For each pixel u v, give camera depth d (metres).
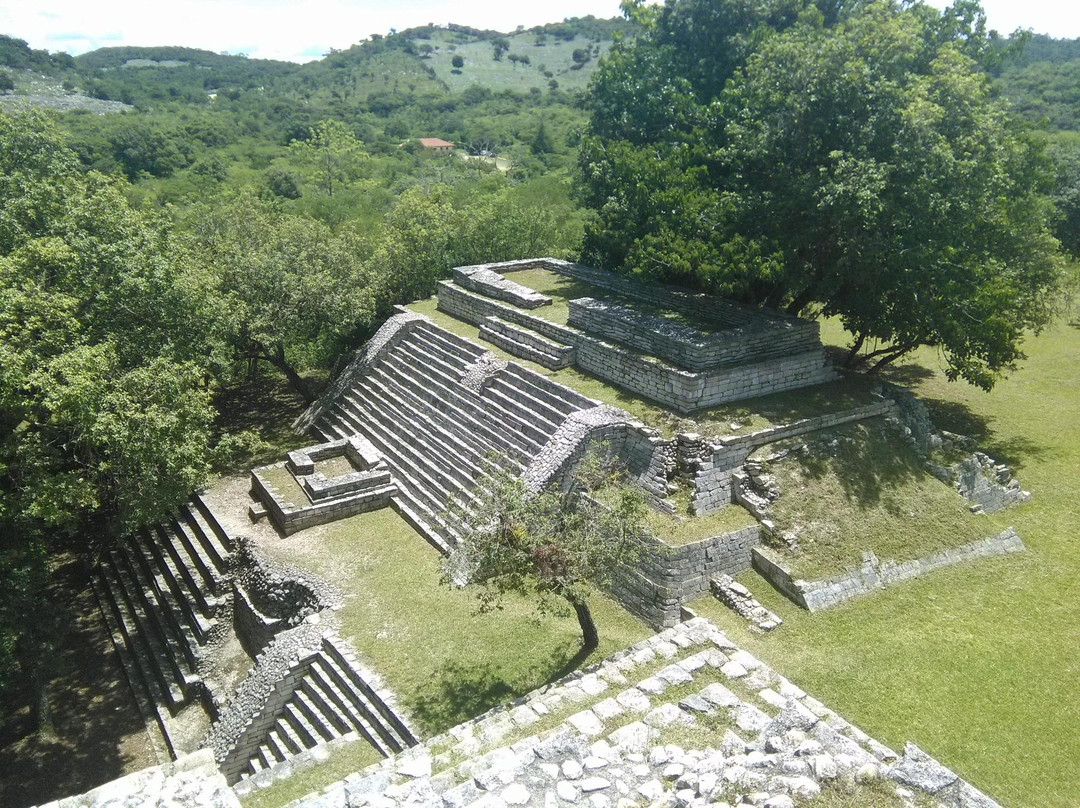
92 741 19.05
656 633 18.44
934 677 16.27
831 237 24.62
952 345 25.02
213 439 31.00
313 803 10.24
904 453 22.84
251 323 29.88
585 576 15.73
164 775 10.01
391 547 22.61
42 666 19.62
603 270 34.22
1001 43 30.75
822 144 24.47
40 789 17.58
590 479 20.91
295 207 57.91
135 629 22.52
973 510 21.97
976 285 24.22
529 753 10.11
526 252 41.97
